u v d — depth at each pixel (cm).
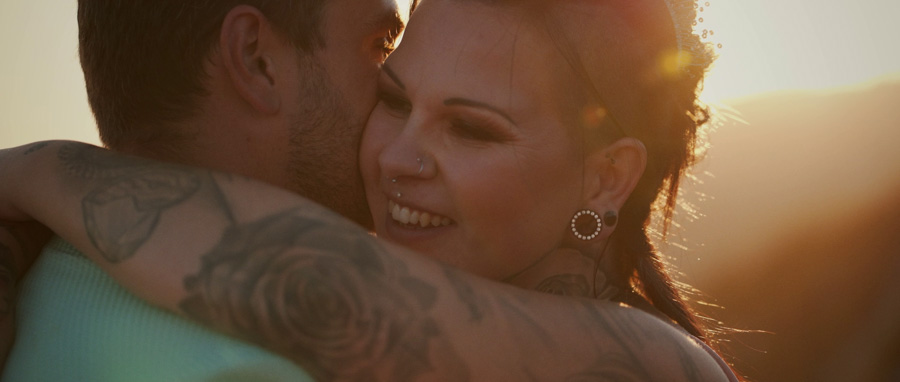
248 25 212
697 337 245
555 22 196
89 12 218
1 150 201
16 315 177
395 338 148
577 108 201
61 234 170
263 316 149
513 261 210
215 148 215
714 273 725
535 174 200
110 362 161
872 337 692
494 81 194
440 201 202
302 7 219
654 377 160
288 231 157
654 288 240
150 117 213
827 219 729
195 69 209
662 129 219
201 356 154
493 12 198
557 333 158
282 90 219
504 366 151
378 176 218
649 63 210
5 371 170
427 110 200
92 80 221
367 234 161
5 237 186
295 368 154
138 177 173
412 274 156
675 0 217
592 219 213
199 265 152
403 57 206
